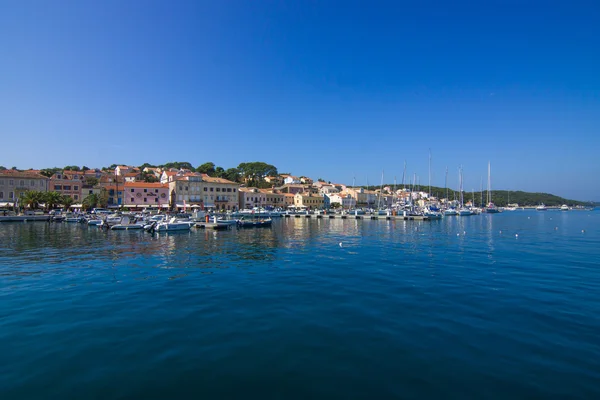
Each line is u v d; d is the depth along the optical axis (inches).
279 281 773.9
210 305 590.6
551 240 1660.9
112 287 721.6
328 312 549.6
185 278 810.8
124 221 2347.4
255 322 505.4
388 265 975.0
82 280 789.9
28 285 739.4
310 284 741.9
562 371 360.2
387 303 597.0
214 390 327.0
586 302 601.6
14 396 315.6
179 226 2174.0
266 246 1449.3
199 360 385.7
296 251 1288.1
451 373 357.1
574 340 436.8
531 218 4306.1
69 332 466.3
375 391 325.1
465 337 447.2
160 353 402.9
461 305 584.1
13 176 3949.3
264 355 398.0
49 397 315.0
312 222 3385.8
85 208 4023.1
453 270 895.7
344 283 749.9
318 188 7810.0
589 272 869.2
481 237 1820.9
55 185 4261.8
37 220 3208.7
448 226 2741.1
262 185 6776.6
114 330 474.0
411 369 365.7
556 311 551.8
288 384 337.4
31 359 387.2
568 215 5428.2
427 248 1359.5
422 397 315.6
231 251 1291.8
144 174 5876.0
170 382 340.2
